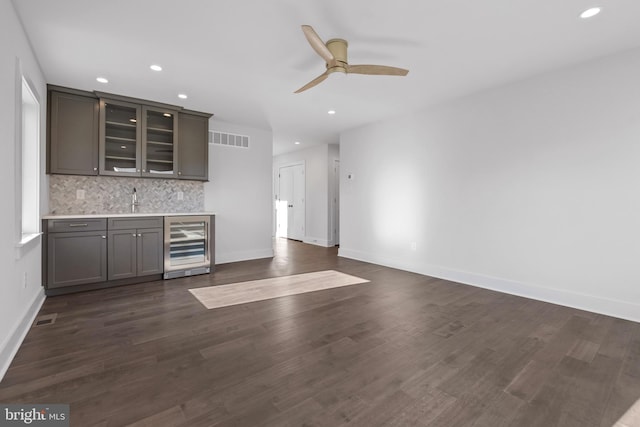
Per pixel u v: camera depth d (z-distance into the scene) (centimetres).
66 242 326
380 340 228
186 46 264
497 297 333
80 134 357
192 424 140
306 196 757
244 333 238
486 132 367
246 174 534
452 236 405
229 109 436
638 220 266
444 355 206
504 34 247
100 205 396
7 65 195
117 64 295
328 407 153
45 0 202
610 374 184
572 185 302
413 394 164
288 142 676
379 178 506
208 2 207
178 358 200
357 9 215
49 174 346
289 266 486
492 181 363
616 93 276
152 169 421
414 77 328
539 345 221
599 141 285
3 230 188
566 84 304
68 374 180
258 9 214
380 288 366
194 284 376
